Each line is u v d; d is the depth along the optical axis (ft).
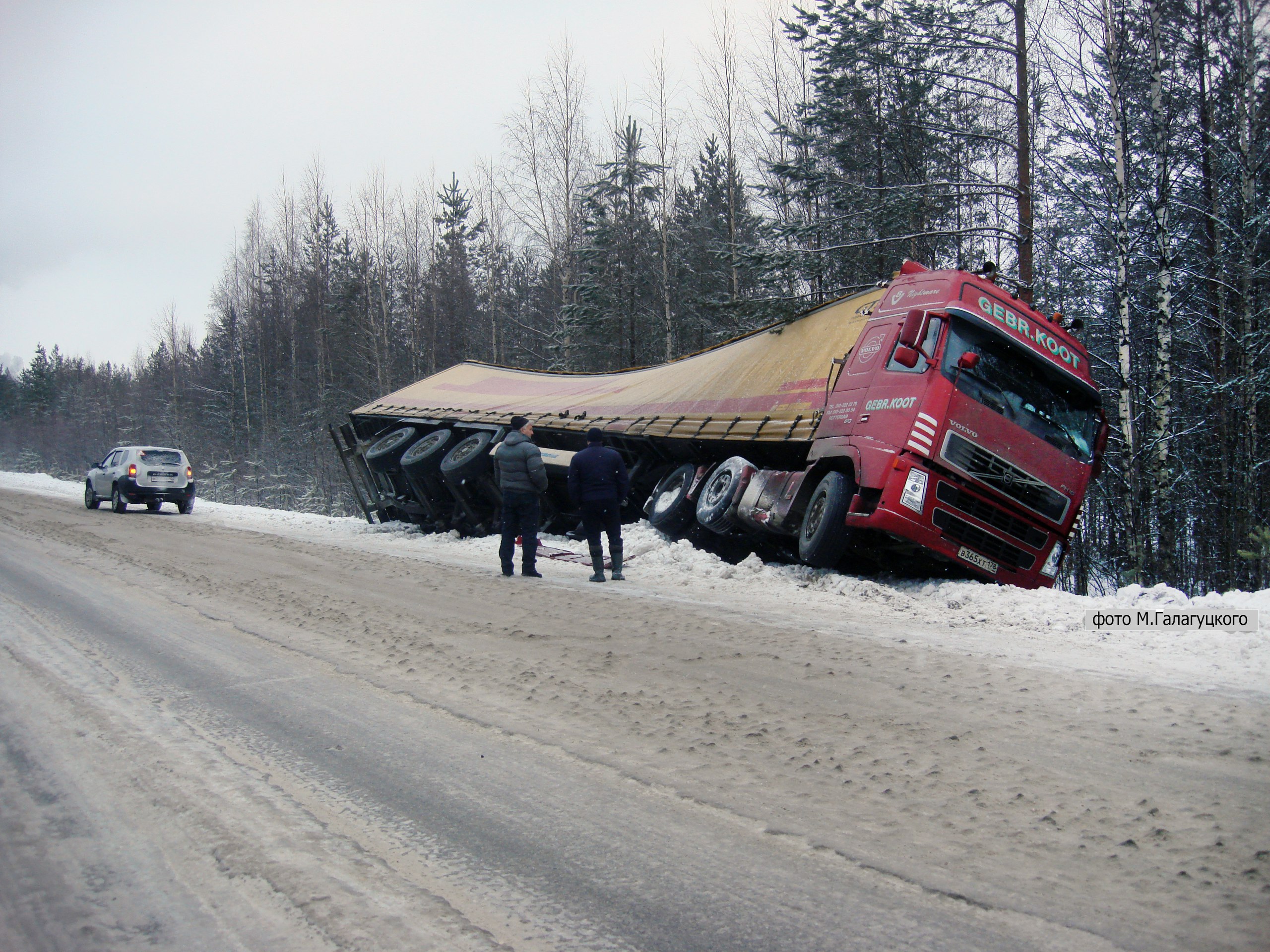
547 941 8.38
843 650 19.85
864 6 72.84
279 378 183.52
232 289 200.54
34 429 279.69
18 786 12.39
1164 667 18.22
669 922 8.67
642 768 12.78
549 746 13.84
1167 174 45.93
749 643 20.66
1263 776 11.94
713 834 10.59
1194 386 53.11
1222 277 50.31
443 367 140.46
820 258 62.85
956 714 14.98
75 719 15.38
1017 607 24.79
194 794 12.09
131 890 9.48
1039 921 8.42
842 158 75.15
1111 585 55.77
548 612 25.07
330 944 8.38
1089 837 10.18
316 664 19.17
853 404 32.07
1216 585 53.62
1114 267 53.21
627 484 32.76
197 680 17.98
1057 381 30.30
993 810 11.01
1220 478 54.13
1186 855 9.68
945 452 28.30
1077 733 13.84
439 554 41.19
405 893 9.36
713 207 104.42
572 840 10.55
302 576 32.55
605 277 98.07
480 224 128.47
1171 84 47.06
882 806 11.22
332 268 163.53
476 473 48.29
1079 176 54.19
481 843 10.52
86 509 71.41
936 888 9.12
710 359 45.96
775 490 34.83
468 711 15.67
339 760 13.37
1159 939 8.05
